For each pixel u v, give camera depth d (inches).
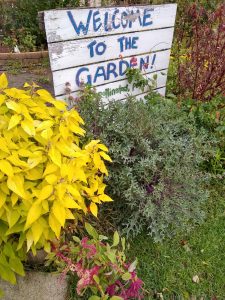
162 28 119.7
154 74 126.1
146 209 84.7
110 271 68.7
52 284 76.3
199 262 90.5
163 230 88.0
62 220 60.0
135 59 115.7
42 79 185.5
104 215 92.4
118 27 104.8
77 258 69.4
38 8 221.3
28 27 225.5
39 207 60.3
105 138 92.4
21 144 65.3
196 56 129.0
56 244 70.9
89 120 94.7
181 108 120.0
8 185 58.8
